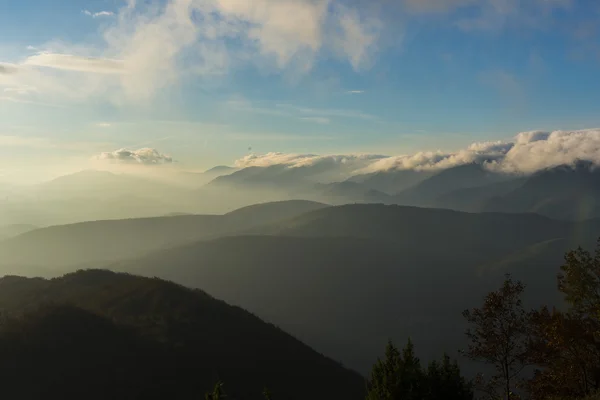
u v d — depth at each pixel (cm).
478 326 2397
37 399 3691
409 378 1750
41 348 4275
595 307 2117
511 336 2320
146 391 4041
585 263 2228
